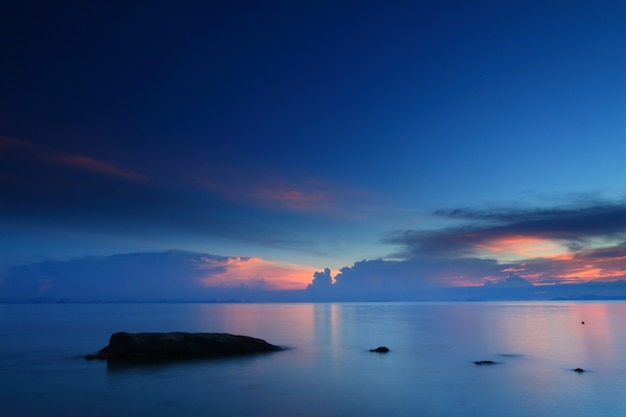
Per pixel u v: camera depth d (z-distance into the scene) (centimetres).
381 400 2394
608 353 4209
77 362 3644
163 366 3466
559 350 4456
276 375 3119
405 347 4803
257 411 2180
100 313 15500
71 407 2248
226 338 4238
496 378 3003
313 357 3988
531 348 4634
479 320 10062
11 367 3416
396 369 3369
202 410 2191
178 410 2189
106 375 3092
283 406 2267
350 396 2484
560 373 3173
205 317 12056
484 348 4675
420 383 2838
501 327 7694
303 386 2747
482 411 2178
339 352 4359
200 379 2962
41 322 9600
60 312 16550
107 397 2458
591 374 3128
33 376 3055
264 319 10969
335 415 2114
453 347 4778
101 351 3994
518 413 2139
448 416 2094
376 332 6844
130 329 7494
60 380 2917
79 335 6269
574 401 2358
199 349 4019
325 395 2508
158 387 2711
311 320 10462
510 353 4259
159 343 3962
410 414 2128
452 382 2864
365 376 3083
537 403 2319
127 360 3725
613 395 2489
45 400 2389
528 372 3225
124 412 2158
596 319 9975
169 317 12094
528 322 9044
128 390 2627
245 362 3678
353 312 16538
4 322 9606
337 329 7512
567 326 7788
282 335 6362
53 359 3819
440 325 8425
